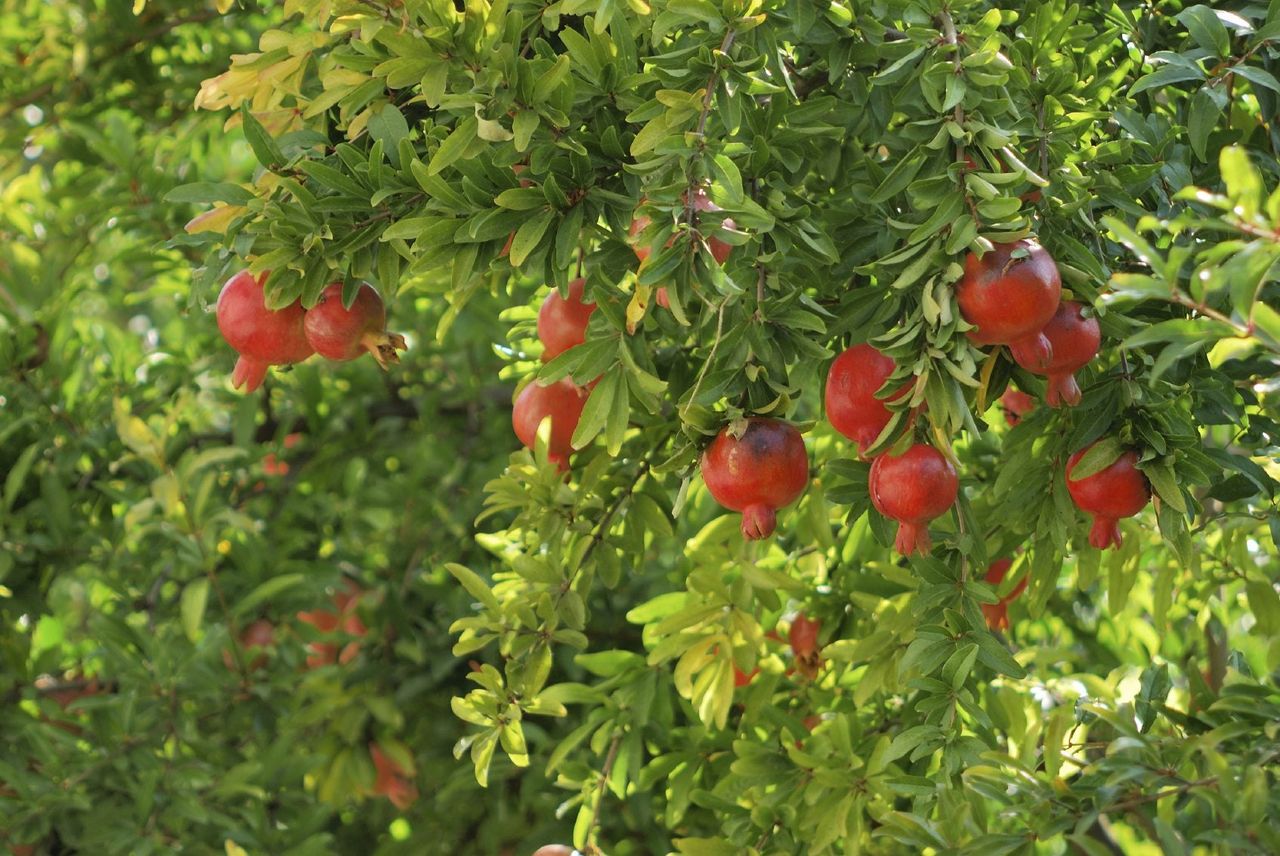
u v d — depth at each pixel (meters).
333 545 5.89
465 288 4.13
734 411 4.04
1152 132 4.21
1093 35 4.25
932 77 3.99
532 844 5.23
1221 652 4.90
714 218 3.97
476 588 4.34
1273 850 3.93
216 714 5.26
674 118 3.98
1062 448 4.21
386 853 5.63
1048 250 4.06
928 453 4.00
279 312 4.14
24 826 4.86
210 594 5.26
